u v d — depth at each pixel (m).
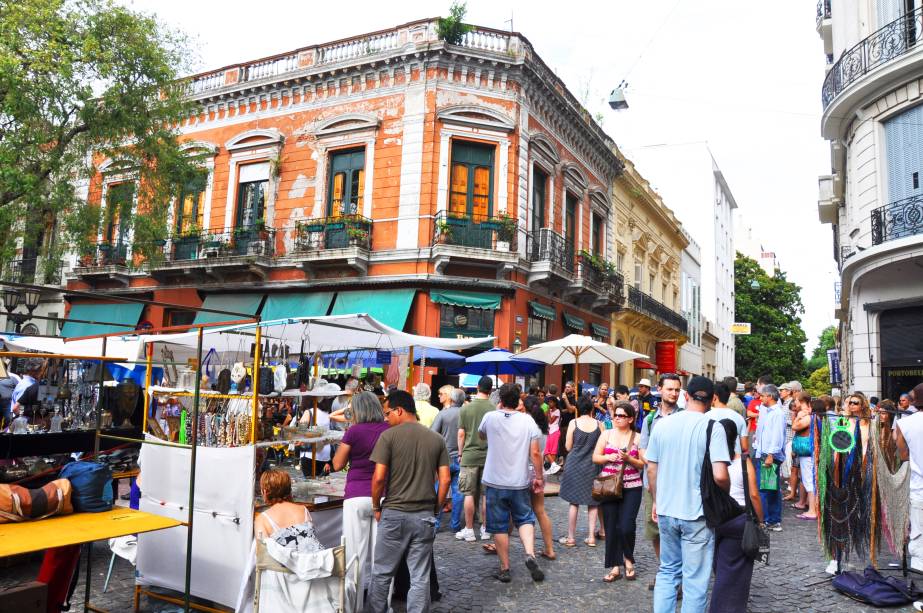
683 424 4.37
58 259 14.77
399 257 16.05
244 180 18.73
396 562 4.51
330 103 17.64
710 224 42.31
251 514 4.67
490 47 17.02
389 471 4.57
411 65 16.55
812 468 8.95
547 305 18.34
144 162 15.91
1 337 10.00
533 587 5.73
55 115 13.15
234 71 19.19
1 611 3.66
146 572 5.19
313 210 17.48
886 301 13.03
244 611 4.23
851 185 14.53
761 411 8.32
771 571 6.41
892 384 13.10
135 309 19.83
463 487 7.31
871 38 13.12
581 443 7.16
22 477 5.27
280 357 6.50
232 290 18.34
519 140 16.94
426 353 12.55
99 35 13.48
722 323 45.00
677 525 4.26
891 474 5.88
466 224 16.17
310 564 3.97
